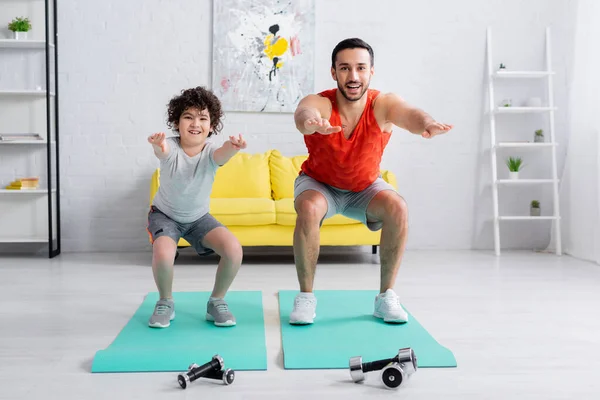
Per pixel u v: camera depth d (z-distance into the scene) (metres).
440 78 4.89
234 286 3.38
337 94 2.49
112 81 4.72
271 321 2.59
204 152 2.47
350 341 2.26
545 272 3.86
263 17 4.75
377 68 4.86
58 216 4.55
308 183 2.62
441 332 2.44
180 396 1.75
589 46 4.39
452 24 4.88
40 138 4.49
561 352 2.18
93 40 4.69
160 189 2.56
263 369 1.98
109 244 4.78
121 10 4.70
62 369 1.99
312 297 2.56
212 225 2.58
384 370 1.80
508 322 2.61
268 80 4.78
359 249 4.86
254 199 4.18
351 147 2.48
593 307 2.89
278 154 4.68
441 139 4.92
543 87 4.95
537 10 4.89
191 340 2.27
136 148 4.76
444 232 4.96
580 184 4.47
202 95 2.46
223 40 4.73
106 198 4.76
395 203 2.54
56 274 3.73
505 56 4.91
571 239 4.61
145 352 2.09
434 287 3.36
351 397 1.75
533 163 4.97
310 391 1.79
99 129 4.73
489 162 4.95
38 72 4.66
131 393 1.77
